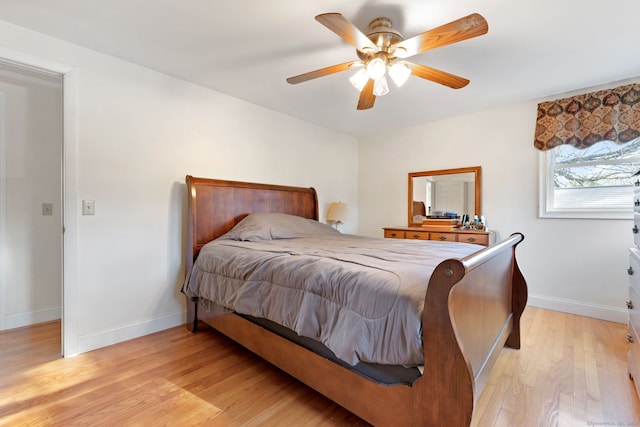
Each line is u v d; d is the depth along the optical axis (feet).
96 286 7.09
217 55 7.25
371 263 4.83
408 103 10.31
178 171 8.56
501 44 6.57
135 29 6.21
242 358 6.61
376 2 5.27
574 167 9.55
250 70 8.01
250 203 9.88
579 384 5.52
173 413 4.78
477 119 11.25
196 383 5.62
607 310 8.84
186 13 5.67
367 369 4.10
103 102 7.19
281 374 5.96
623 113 8.39
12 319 8.25
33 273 8.59
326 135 13.43
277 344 5.44
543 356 6.63
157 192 8.14
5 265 8.15
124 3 5.39
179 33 6.35
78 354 6.76
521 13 5.51
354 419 4.65
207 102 9.20
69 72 6.72
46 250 8.80
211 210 8.75
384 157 14.14
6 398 5.15
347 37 5.13
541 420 4.58
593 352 6.80
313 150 12.82
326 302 4.45
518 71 7.88
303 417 4.70
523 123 10.22
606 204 9.06
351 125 13.05
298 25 6.02
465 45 6.61
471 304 4.25
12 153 8.27
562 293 9.58
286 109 11.03
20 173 8.39
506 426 4.45
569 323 8.60
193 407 4.93
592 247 9.10
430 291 3.46
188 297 8.09
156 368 6.16
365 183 14.88
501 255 6.09
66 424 4.53
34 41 6.29
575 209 9.50
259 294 5.60
